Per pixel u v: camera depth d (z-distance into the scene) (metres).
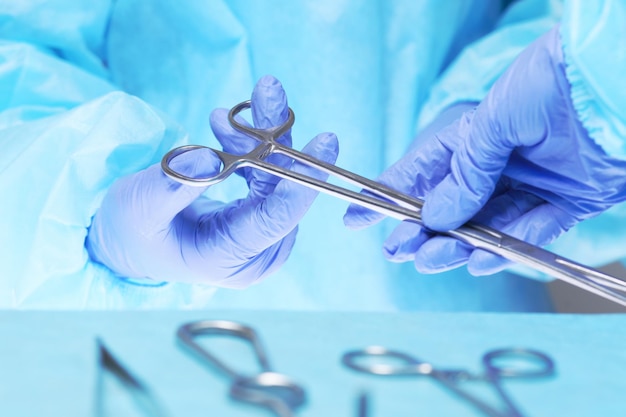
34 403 0.41
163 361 0.48
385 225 1.28
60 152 0.97
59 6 1.18
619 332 0.61
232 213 0.91
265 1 1.23
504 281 1.39
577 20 0.69
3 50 1.13
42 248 0.93
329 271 1.29
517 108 0.77
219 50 1.26
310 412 0.43
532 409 0.46
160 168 0.88
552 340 0.58
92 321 0.54
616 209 1.22
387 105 1.30
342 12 1.23
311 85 1.26
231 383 0.45
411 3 1.28
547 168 0.83
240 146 0.89
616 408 0.47
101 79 1.23
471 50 1.30
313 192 0.83
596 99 0.72
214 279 0.95
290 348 0.51
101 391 0.43
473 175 0.80
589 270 0.71
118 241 0.94
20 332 0.51
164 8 1.25
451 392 0.46
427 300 1.32
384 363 0.50
